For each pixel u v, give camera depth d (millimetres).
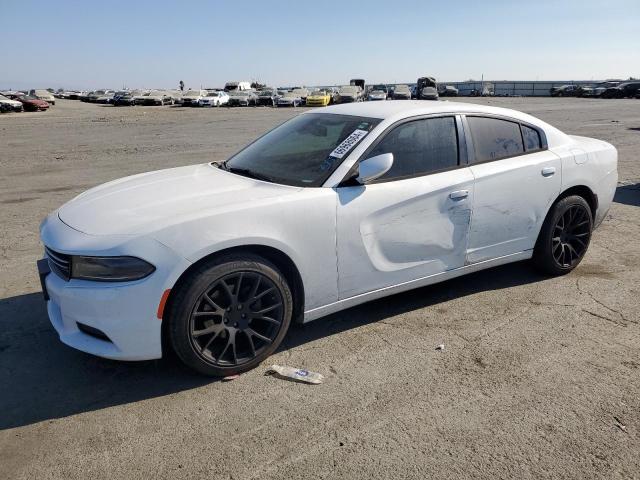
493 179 3902
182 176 3760
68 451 2469
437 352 3332
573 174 4375
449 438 2529
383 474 2297
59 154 12766
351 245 3334
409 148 3629
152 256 2736
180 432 2600
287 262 3180
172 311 2824
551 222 4320
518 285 4391
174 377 3098
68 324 2908
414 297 4180
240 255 2980
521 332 3584
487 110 4094
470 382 2998
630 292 4211
